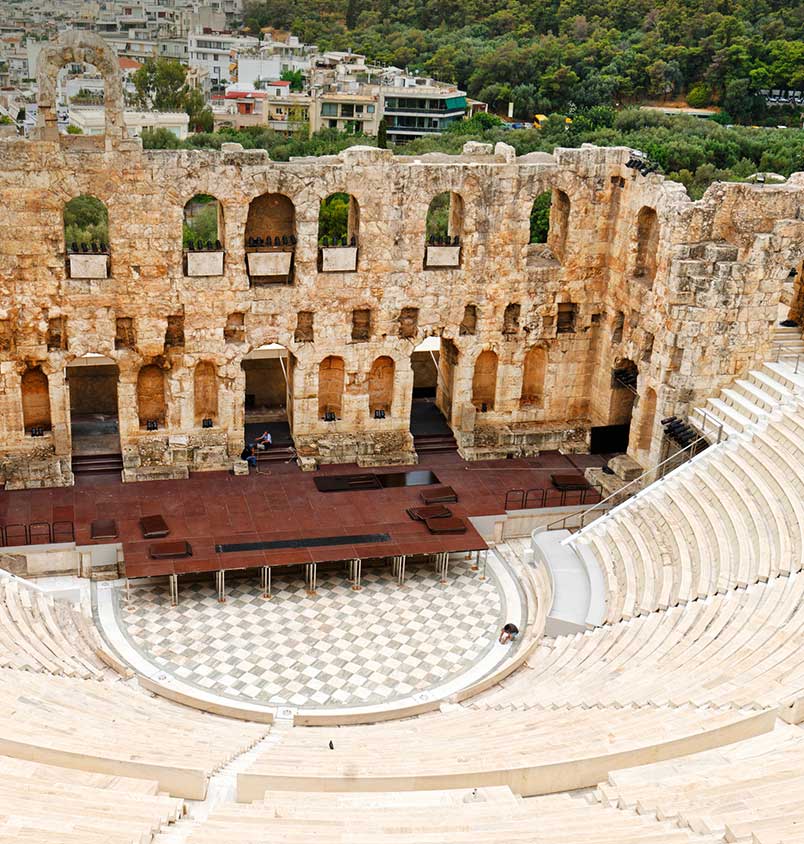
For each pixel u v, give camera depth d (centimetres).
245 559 4788
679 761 2767
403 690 4303
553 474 5775
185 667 4366
